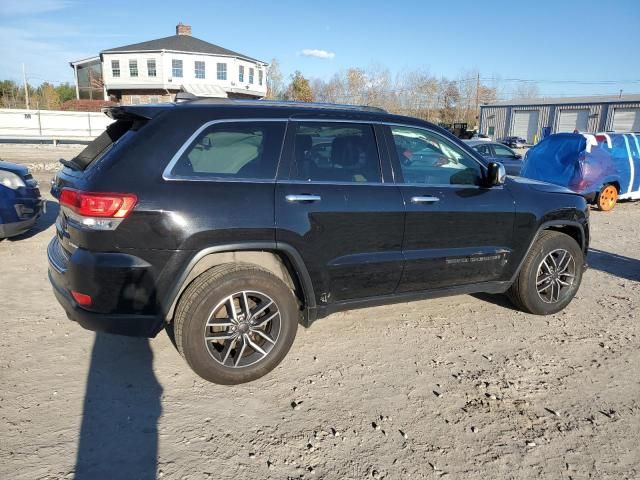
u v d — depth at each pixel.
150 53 41.00
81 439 2.82
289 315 3.51
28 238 7.29
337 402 3.26
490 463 2.72
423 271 3.97
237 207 3.24
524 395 3.39
